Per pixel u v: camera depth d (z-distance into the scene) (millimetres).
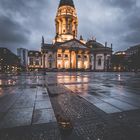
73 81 21438
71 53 116250
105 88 13328
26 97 9086
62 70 105500
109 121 5004
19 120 5086
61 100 8242
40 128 4445
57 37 118500
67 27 116812
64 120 5078
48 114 5730
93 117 5410
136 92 10930
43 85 15984
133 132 4211
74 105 7113
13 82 19750
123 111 6141
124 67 131375
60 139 3797
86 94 10164
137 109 6418
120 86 14930
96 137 3908
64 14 115688
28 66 141250
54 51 109750
